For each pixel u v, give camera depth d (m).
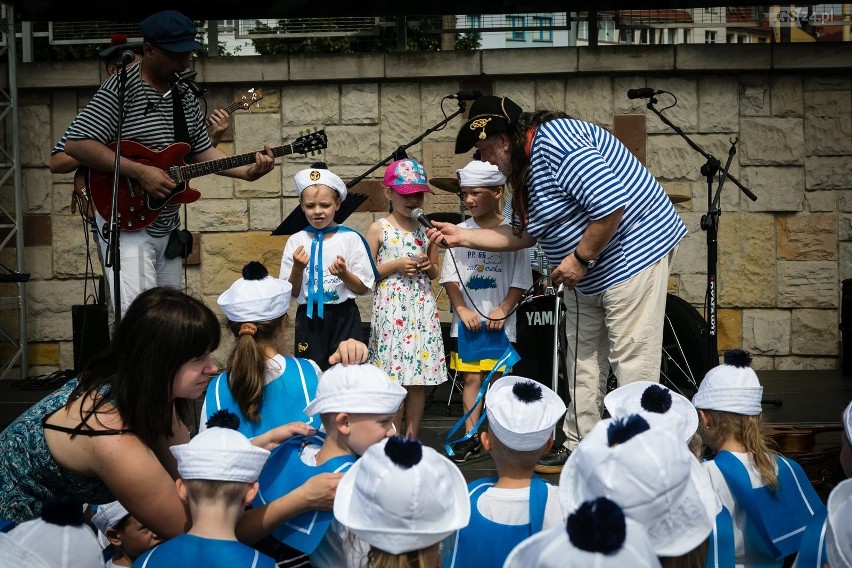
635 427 2.14
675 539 2.09
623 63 7.29
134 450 2.45
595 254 3.95
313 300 4.80
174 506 2.46
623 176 4.04
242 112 7.52
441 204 7.46
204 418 3.04
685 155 7.43
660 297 4.08
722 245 7.44
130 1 7.10
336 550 2.55
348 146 7.51
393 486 2.07
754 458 2.86
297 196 7.55
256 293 3.05
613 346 4.11
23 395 6.76
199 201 7.54
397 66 7.38
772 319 7.46
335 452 2.63
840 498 1.99
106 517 2.76
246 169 4.99
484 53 7.34
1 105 7.43
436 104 7.48
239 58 7.41
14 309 7.62
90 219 4.74
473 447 4.82
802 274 7.43
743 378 2.92
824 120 7.38
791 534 2.81
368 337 6.08
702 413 2.98
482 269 4.89
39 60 7.91
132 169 4.63
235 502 2.29
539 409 2.54
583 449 2.14
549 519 2.47
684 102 7.41
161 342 2.45
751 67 7.25
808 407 5.88
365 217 7.52
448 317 7.11
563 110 7.45
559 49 7.31
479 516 2.51
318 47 7.89
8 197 7.55
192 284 7.57
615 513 1.67
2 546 1.97
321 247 4.82
